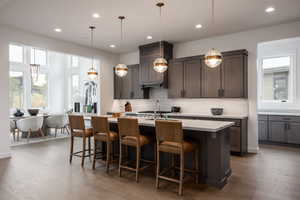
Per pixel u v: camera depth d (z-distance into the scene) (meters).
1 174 3.31
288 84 5.62
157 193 2.63
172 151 2.68
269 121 5.37
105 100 6.66
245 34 4.77
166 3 3.35
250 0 3.26
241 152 4.24
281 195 2.54
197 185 2.87
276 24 4.37
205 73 4.96
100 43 5.74
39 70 8.82
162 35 5.05
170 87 5.57
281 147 5.06
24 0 3.21
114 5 3.41
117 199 2.48
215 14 3.80
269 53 5.84
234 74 4.57
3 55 4.28
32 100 8.63
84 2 3.29
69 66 9.53
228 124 2.93
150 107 6.37
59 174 3.31
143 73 5.94
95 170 3.51
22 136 6.52
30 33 4.74
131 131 3.06
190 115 4.96
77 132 3.88
